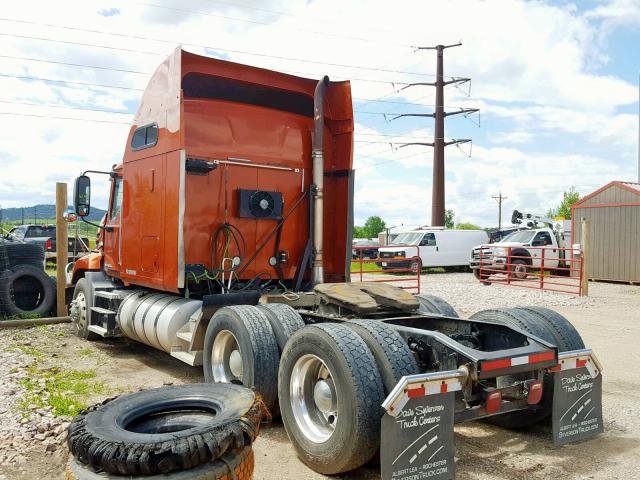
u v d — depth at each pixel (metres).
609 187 21.83
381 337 4.12
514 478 4.13
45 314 10.88
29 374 6.89
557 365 4.51
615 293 17.67
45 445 4.66
